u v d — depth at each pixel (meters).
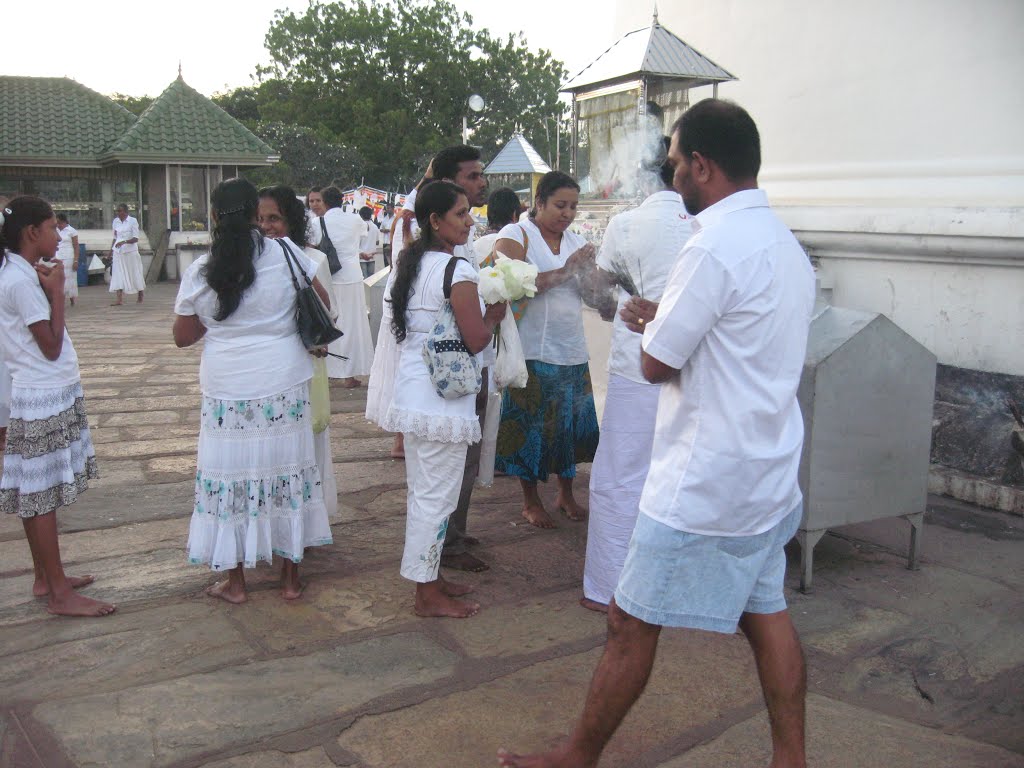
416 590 3.67
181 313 3.53
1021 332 4.77
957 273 5.04
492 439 4.21
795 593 3.82
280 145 44.03
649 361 2.19
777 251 2.17
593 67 4.79
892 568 4.08
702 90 6.52
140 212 21.78
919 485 4.01
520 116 53.47
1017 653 3.31
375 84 52.06
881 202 5.47
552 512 4.94
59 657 3.25
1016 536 4.46
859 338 3.73
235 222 3.42
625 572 2.29
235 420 3.56
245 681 3.09
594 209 4.36
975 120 4.95
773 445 2.19
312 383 4.16
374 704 2.95
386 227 23.16
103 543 4.41
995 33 4.79
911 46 5.23
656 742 2.76
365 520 4.80
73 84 22.95
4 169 21.02
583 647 3.37
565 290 4.36
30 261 3.46
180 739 2.74
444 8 54.78
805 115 5.95
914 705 2.98
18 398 3.46
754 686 3.10
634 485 3.54
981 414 4.96
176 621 3.55
